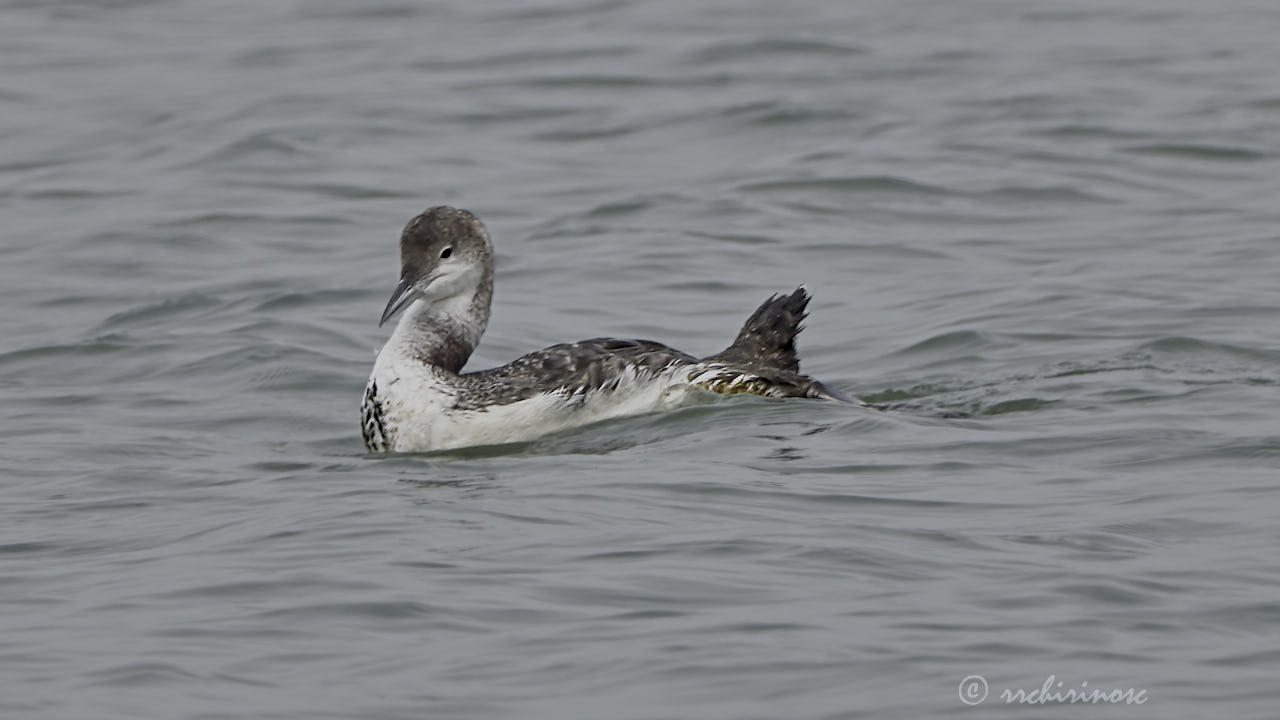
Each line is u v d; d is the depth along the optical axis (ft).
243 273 68.90
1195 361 53.72
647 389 48.60
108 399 55.01
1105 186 75.72
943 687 30.35
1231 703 29.53
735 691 30.40
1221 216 71.20
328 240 73.00
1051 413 48.01
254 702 30.48
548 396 47.57
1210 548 36.45
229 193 78.43
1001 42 98.22
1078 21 102.53
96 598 35.73
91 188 79.77
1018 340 57.16
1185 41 97.71
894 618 33.22
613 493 41.11
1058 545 36.83
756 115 86.48
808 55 96.22
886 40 98.94
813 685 30.53
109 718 30.01
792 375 49.42
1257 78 89.92
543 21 105.40
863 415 47.24
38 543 39.83
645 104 89.61
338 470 46.01
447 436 47.83
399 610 34.14
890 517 38.91
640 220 73.87
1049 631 32.48
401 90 92.48
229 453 48.85
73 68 98.37
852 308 62.90
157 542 39.52
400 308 49.03
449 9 109.29
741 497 40.50
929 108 86.79
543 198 77.25
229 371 57.57
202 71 97.19
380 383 48.88
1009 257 67.72
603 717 29.60
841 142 82.64
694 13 105.60
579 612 33.81
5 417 52.95
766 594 34.45
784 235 71.51
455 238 50.03
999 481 41.55
